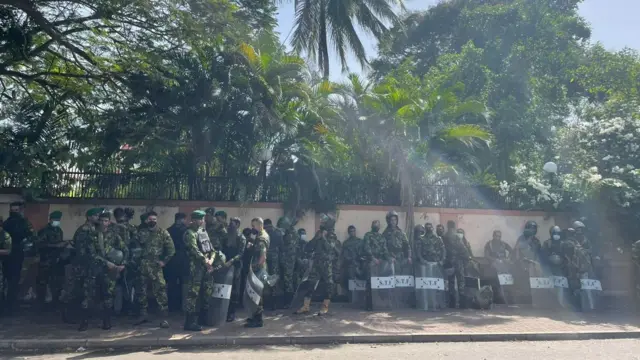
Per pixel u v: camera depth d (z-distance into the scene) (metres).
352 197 13.40
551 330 9.50
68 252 10.17
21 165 10.91
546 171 14.33
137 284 9.46
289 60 12.44
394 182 13.68
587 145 14.74
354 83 13.76
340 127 13.45
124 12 10.98
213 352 7.96
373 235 11.44
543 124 17.42
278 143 12.42
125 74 11.74
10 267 10.04
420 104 13.30
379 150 13.45
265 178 12.75
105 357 7.59
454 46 24.30
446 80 17.69
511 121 17.03
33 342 8.07
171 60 11.67
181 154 11.95
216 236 10.22
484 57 19.08
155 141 10.98
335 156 12.83
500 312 11.39
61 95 12.00
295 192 12.71
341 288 12.47
